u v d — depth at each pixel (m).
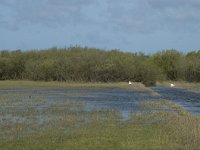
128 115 58.44
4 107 69.56
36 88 132.88
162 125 47.84
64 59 177.25
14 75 188.12
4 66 187.25
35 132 43.19
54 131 43.78
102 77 173.00
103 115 58.31
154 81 176.62
